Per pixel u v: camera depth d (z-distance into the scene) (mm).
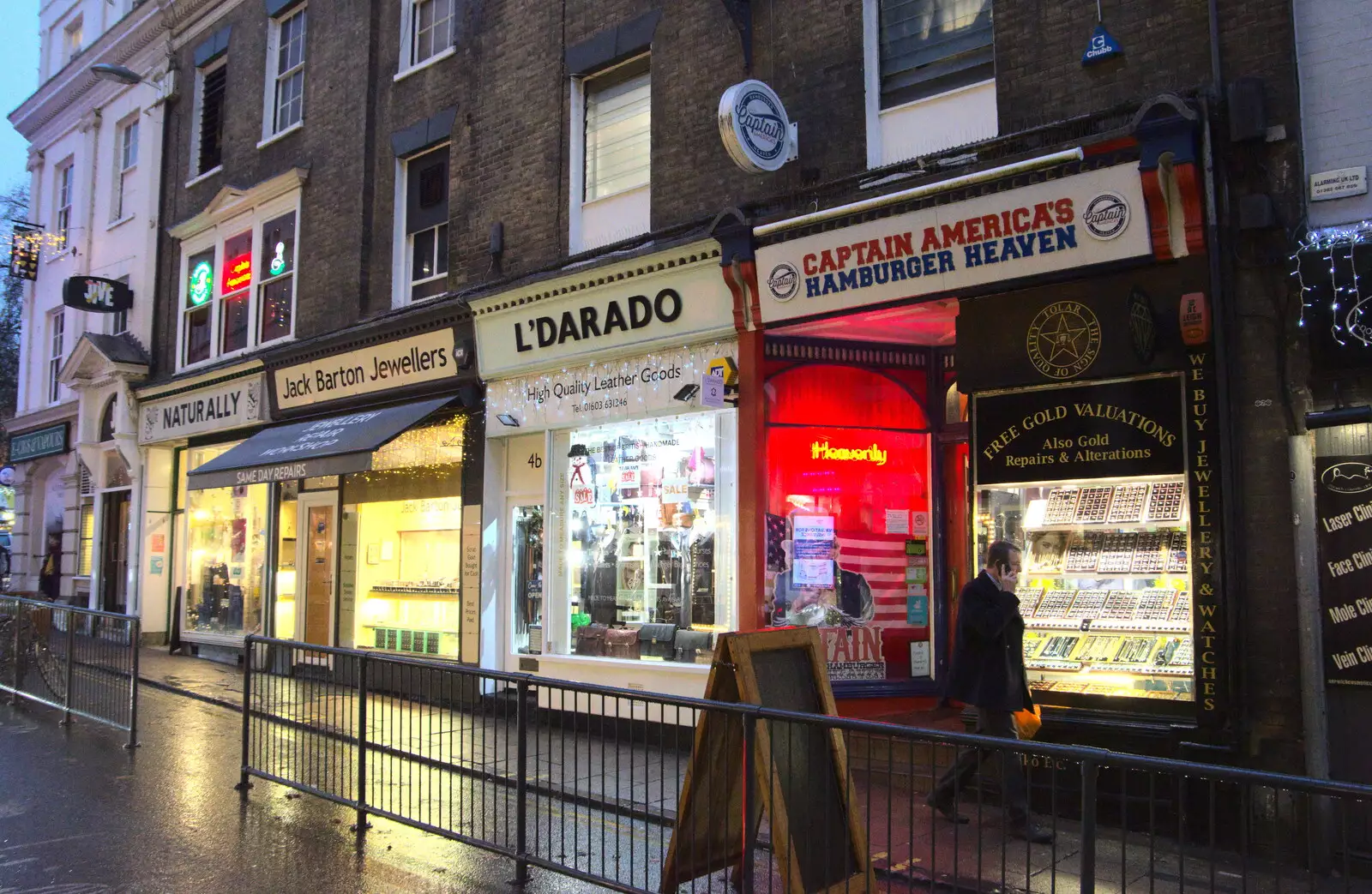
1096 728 6246
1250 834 5402
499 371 10500
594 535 9695
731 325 8367
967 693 5969
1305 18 5980
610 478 9609
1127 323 6316
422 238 12297
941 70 7734
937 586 8625
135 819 6332
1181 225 6023
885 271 7340
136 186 17859
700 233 8555
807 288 7801
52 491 21594
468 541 10773
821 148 8203
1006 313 6844
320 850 5785
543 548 10148
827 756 4633
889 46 8023
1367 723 5438
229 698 11008
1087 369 6477
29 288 21594
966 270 6949
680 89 9297
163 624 16500
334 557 12781
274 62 14992
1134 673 6309
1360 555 5512
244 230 15039
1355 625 5488
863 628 8383
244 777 7168
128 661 8664
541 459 10438
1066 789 5445
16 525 21859
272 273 14406
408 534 11859
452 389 11195
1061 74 6930
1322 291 5672
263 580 13898
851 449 8570
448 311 10805
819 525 8375
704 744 4801
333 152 13422
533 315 10023
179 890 5062
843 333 8375
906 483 8719
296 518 13648
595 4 10195
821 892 4527
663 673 8727
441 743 5809
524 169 10766
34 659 10625
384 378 11914
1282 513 5805
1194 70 6336
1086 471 6535
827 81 8219
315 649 6820
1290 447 5793
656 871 5414
